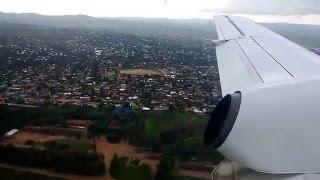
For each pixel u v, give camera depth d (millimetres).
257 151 3930
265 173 3799
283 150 3900
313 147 3883
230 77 6176
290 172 3738
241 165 3941
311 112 4152
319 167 3738
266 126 4086
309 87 4465
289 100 4305
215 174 4031
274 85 4566
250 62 6449
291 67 6121
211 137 4141
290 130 4035
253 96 4383
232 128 4105
